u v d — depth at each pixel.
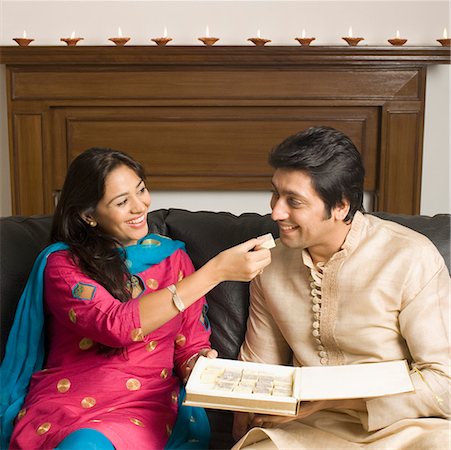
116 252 1.81
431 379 1.54
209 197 4.18
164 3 4.09
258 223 2.07
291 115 3.91
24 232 2.04
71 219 1.80
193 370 1.56
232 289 1.99
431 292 1.61
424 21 4.07
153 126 3.94
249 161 3.96
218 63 3.81
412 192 3.96
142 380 1.78
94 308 1.67
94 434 1.55
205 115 3.92
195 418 1.87
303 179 1.55
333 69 3.84
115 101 3.89
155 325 1.62
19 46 3.77
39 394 1.74
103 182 1.75
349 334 1.68
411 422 1.54
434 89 4.09
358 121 3.93
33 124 3.93
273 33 4.11
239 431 1.78
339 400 1.59
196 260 2.03
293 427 1.68
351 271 1.66
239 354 1.90
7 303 1.90
